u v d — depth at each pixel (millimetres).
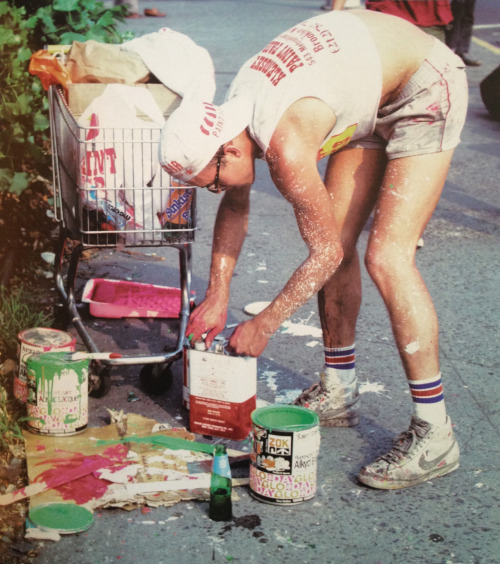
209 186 3150
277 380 4188
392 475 3338
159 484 3270
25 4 5977
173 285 5250
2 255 5070
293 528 3109
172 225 4000
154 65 3992
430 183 3236
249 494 3295
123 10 6266
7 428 3535
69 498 3180
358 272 3641
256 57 3152
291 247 5914
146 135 3869
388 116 3252
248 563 2922
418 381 3334
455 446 3439
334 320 3660
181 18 14945
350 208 3510
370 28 3158
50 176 5863
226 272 3600
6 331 4215
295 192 3010
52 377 3488
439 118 3188
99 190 3873
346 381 3758
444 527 3145
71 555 2932
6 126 5121
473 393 4117
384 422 3848
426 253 5852
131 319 4766
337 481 3400
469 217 6562
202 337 3662
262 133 2990
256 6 16875
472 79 11250
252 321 3301
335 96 3004
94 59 4008
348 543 3043
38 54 3947
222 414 3584
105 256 5633
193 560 2930
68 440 3545
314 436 3211
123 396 3996
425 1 5555
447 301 5141
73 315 4191
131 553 2951
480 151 8273
